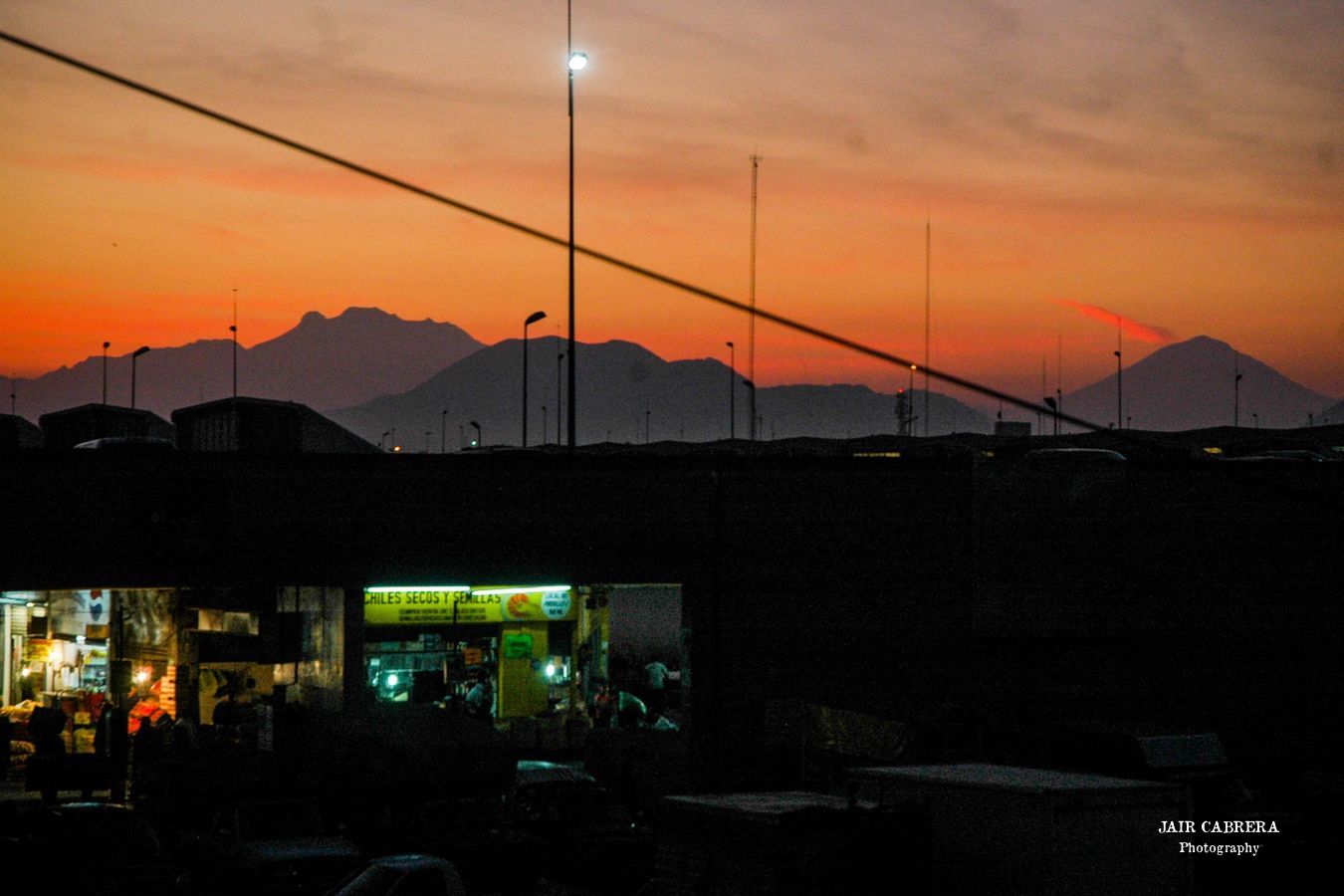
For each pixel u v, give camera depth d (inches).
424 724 1031.6
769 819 552.1
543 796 918.4
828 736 1132.5
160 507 1038.4
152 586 1035.3
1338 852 754.2
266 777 1007.0
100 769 1120.8
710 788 1117.7
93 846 767.7
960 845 549.6
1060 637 1201.4
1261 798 948.0
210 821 894.4
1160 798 539.2
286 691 1213.7
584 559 1123.9
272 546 1061.8
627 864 844.6
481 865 823.7
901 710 1170.0
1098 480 1222.9
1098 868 525.0
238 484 1058.7
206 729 1173.1
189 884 750.5
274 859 735.7
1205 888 747.4
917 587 1184.2
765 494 1162.6
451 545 1097.4
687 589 1149.1
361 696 1125.1
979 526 1195.9
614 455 1143.0
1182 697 1221.7
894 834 554.6
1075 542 1215.6
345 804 992.9
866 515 1181.1
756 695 1144.2
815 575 1166.3
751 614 1151.0
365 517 1082.1
